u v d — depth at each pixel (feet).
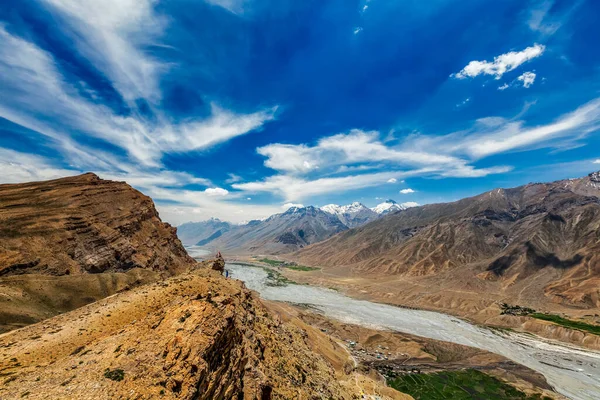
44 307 207.82
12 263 240.32
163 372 63.62
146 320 86.43
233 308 96.02
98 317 111.45
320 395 124.77
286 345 155.74
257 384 88.99
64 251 285.23
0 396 55.31
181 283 144.25
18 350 86.84
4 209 291.38
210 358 73.10
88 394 56.03
